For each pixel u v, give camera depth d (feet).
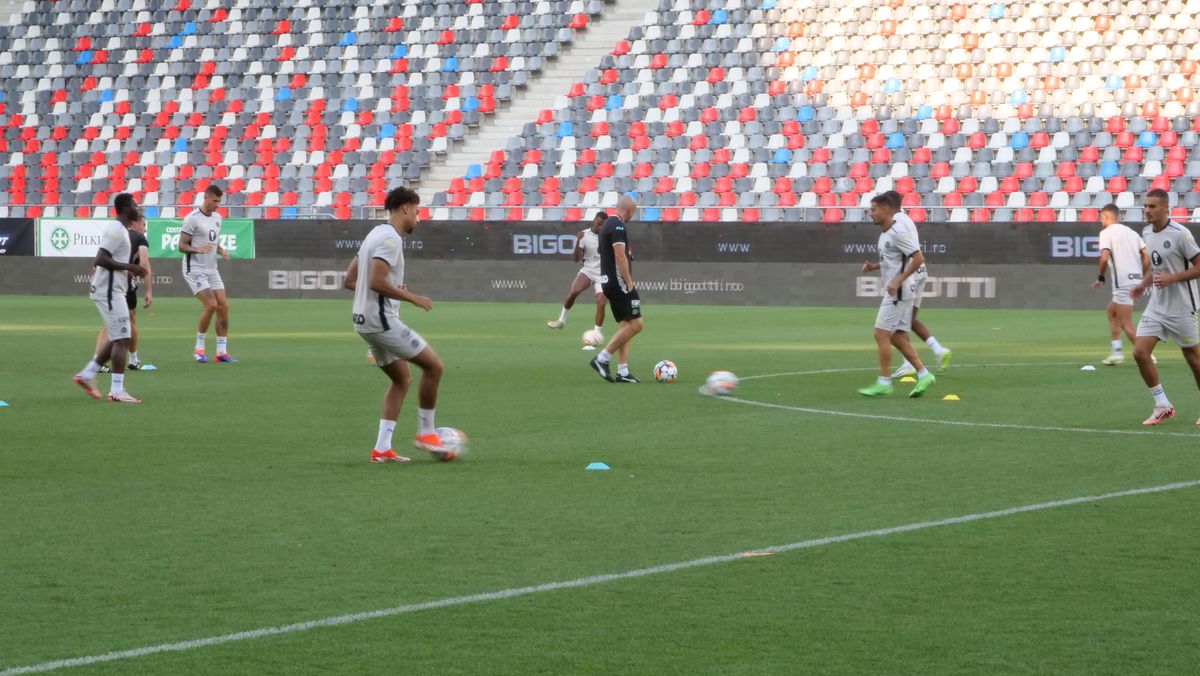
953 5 149.69
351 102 158.40
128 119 162.71
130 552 27.66
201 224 70.18
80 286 138.92
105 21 174.81
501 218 142.00
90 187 156.15
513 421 48.11
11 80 169.68
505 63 158.81
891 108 143.23
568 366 68.49
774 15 154.92
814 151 140.56
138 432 45.34
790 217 134.62
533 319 106.52
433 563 26.76
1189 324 46.06
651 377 63.10
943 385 59.67
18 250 140.15
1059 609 23.34
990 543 28.32
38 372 65.46
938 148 137.80
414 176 149.48
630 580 25.41
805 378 62.69
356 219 133.90
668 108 148.56
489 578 25.58
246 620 22.80
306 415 49.83
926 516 31.12
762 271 125.39
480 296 131.75
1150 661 20.49
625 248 59.98
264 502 32.96
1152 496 33.37
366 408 51.85
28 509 32.09
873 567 26.35
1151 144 133.90
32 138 163.02
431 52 162.09
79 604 23.76
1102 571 25.91
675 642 21.59
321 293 134.72
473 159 150.20
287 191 151.02
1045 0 147.23
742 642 21.58
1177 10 143.64
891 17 151.33
